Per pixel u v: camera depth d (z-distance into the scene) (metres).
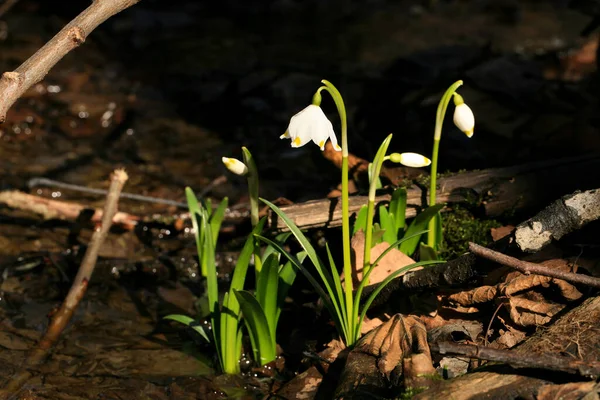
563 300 3.50
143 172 6.35
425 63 8.17
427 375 3.08
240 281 3.83
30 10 10.24
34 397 3.70
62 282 4.84
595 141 6.05
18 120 7.16
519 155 5.92
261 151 6.77
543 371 2.94
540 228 3.36
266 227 4.32
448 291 3.86
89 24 3.23
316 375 3.79
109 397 3.73
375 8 10.73
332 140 3.28
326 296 3.75
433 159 4.10
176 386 3.84
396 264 4.03
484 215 4.52
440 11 10.41
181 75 8.48
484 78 7.40
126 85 8.21
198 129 7.24
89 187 6.04
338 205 4.38
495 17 9.95
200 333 4.14
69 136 6.96
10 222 5.52
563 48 8.47
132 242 5.31
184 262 5.12
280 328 4.37
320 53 8.97
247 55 9.03
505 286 3.61
